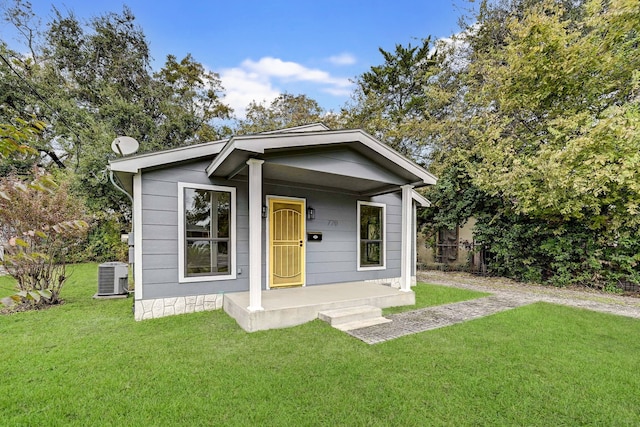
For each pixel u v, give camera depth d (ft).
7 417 7.42
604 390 8.69
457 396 8.38
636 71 19.60
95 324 14.52
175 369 9.87
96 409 7.76
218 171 16.61
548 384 9.00
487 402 8.11
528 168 22.74
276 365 10.18
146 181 15.96
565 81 22.85
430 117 37.93
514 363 10.36
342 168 16.57
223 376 9.43
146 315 15.56
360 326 14.28
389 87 52.31
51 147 42.47
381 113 44.52
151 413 7.61
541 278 26.78
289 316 14.49
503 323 14.82
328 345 11.91
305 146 14.62
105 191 38.50
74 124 40.40
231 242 18.19
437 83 38.73
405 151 42.11
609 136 18.74
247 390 8.63
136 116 43.83
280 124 57.31
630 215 20.76
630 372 9.73
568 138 21.56
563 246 24.57
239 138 12.78
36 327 14.06
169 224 16.46
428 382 9.09
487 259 31.71
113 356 10.84
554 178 20.71
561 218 24.53
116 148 17.24
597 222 22.36
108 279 20.57
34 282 17.85
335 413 7.64
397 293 18.45
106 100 43.78
